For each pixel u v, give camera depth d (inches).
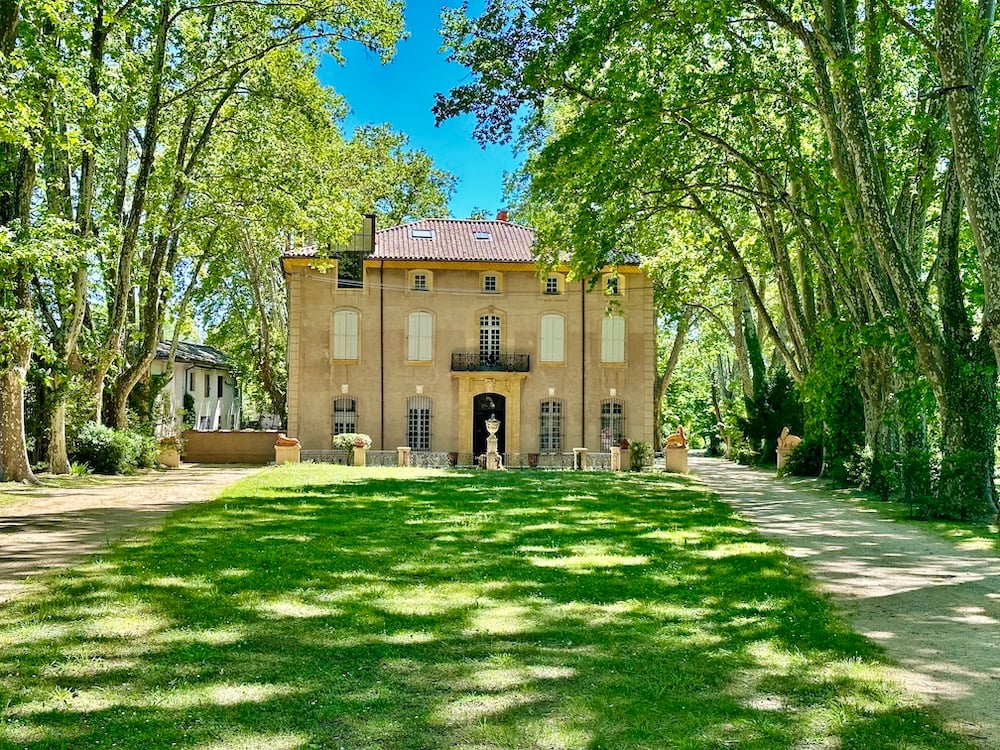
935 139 708.0
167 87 983.6
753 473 1236.5
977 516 590.6
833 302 932.0
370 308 1450.5
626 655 236.8
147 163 952.3
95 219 994.7
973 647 251.1
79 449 1000.9
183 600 294.0
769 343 1930.4
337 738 175.5
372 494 716.7
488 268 1456.7
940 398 621.3
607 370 1469.0
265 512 568.7
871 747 172.7
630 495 754.8
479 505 641.0
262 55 944.9
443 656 233.6
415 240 1504.7
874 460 820.0
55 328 993.5
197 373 2039.9
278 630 257.6
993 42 673.0
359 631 257.9
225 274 1598.2
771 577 353.4
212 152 1080.8
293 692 202.1
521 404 1460.4
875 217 610.2
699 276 1354.6
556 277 1469.0
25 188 796.0
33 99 595.5
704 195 1023.0
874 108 722.2
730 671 223.1
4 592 304.0
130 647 237.3
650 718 188.1
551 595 314.5
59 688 201.9
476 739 175.3
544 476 1009.5
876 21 625.9
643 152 794.8
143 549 403.2
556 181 745.0
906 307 612.4
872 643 252.8
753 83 749.3
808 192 804.6
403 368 1450.5
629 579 346.9
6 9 630.5
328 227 1021.8
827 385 777.6
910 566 399.5
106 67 795.4
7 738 172.2
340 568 362.6
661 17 651.5
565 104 931.3
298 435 1434.5
